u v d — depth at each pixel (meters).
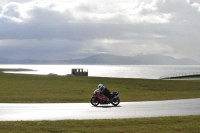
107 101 30.64
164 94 45.75
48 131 16.41
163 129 17.27
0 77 69.31
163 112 25.55
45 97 37.66
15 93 42.34
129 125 18.58
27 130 16.55
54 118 21.50
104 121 19.73
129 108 28.23
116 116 22.89
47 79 68.69
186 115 23.64
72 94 44.16
